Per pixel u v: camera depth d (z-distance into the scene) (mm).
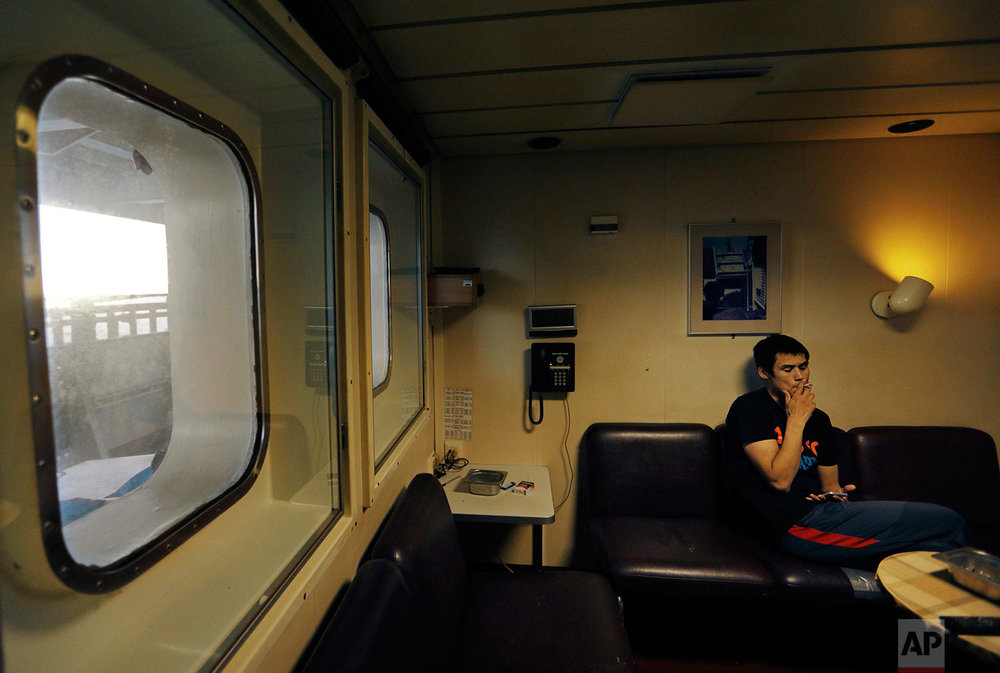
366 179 1410
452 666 1439
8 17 541
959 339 2633
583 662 1446
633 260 2729
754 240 2658
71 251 648
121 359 742
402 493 1931
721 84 1824
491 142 2541
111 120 713
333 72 1214
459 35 1516
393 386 1874
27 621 559
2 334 525
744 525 2428
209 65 919
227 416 975
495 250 2787
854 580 1866
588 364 2775
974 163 2576
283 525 1117
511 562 2811
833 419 2693
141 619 745
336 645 944
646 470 2520
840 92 1978
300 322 1194
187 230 892
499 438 2826
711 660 2088
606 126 2334
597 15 1412
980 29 1502
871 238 2637
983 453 2438
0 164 521
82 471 660
